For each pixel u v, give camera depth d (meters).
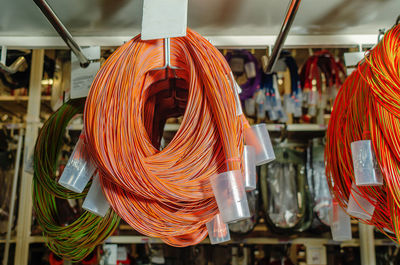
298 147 2.61
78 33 1.21
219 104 0.86
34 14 1.07
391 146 0.91
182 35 0.84
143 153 0.88
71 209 2.15
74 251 1.18
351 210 1.04
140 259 2.31
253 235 2.35
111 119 0.83
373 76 0.99
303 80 2.24
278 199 2.20
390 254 2.24
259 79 2.06
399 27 1.04
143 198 0.87
